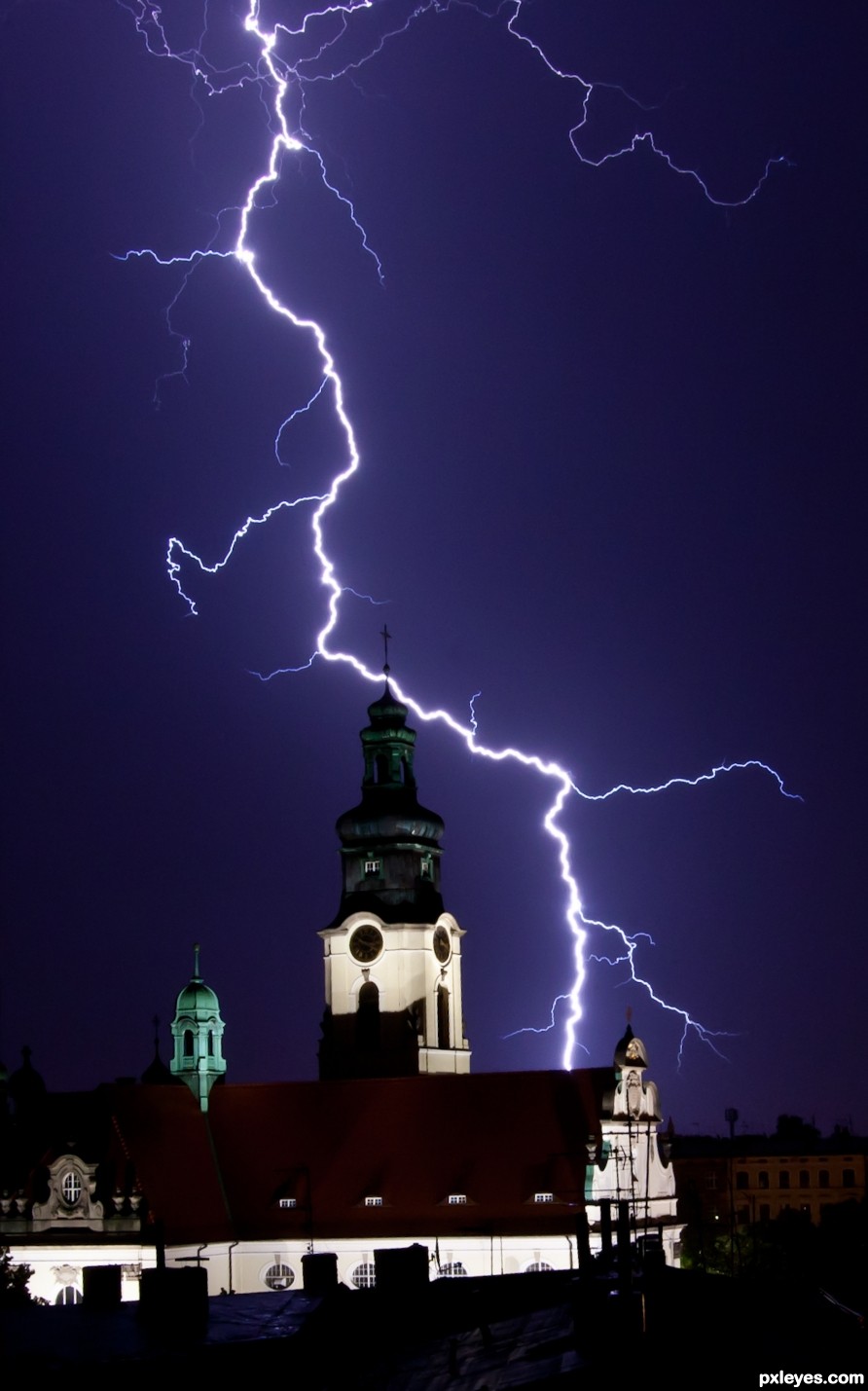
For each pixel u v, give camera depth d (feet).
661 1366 124.26
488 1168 394.11
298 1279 390.42
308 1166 405.39
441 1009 451.94
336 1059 444.96
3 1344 148.15
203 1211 394.73
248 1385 141.08
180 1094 417.49
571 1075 405.18
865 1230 428.56
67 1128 397.39
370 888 456.04
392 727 465.88
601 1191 385.91
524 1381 128.47
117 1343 149.59
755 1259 404.36
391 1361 149.38
